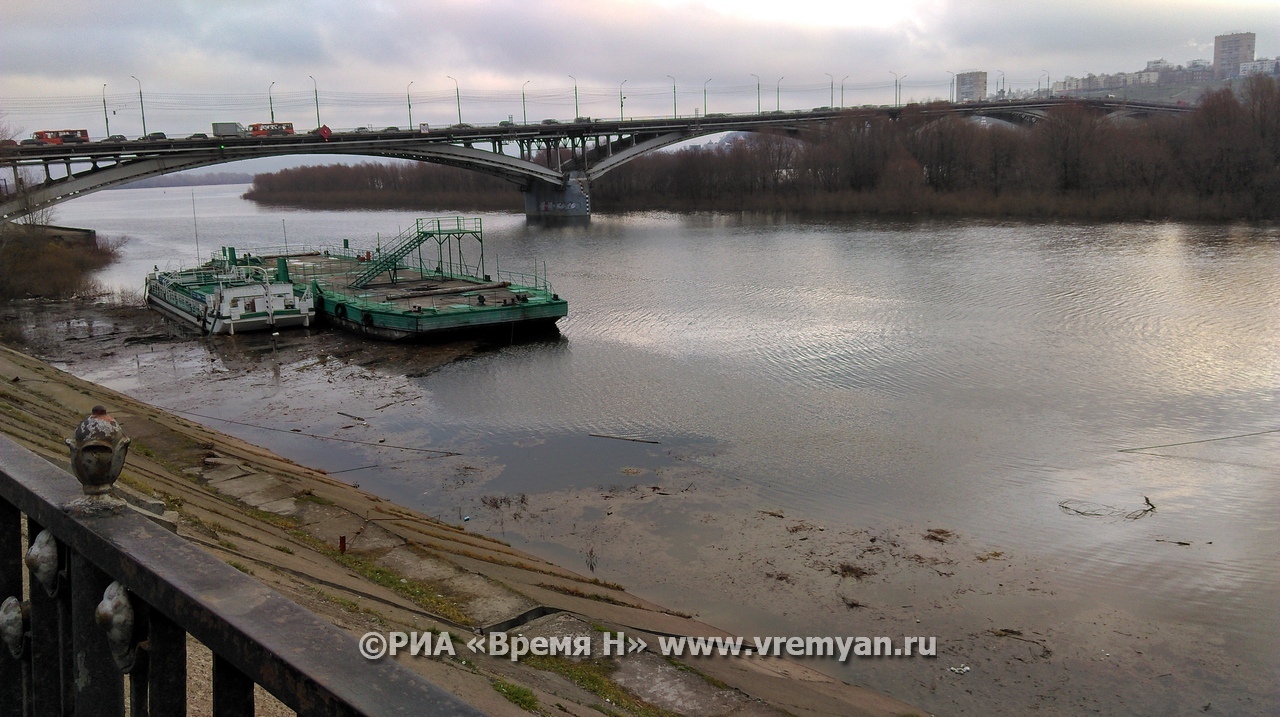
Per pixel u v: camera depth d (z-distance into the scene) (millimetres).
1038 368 35188
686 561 19719
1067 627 16641
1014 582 18438
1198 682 14820
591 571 19297
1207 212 87375
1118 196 94812
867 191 116062
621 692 12164
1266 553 19438
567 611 14727
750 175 132750
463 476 26125
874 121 122938
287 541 16531
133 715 2355
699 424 30078
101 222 160750
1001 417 29562
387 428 31469
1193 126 98562
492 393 35219
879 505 22781
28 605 2863
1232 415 28812
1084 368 34875
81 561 2486
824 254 73062
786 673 14367
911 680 14859
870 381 34406
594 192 148125
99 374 41031
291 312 49844
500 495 24391
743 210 125312
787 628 16672
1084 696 14484
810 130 133375
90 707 2562
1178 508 22016
